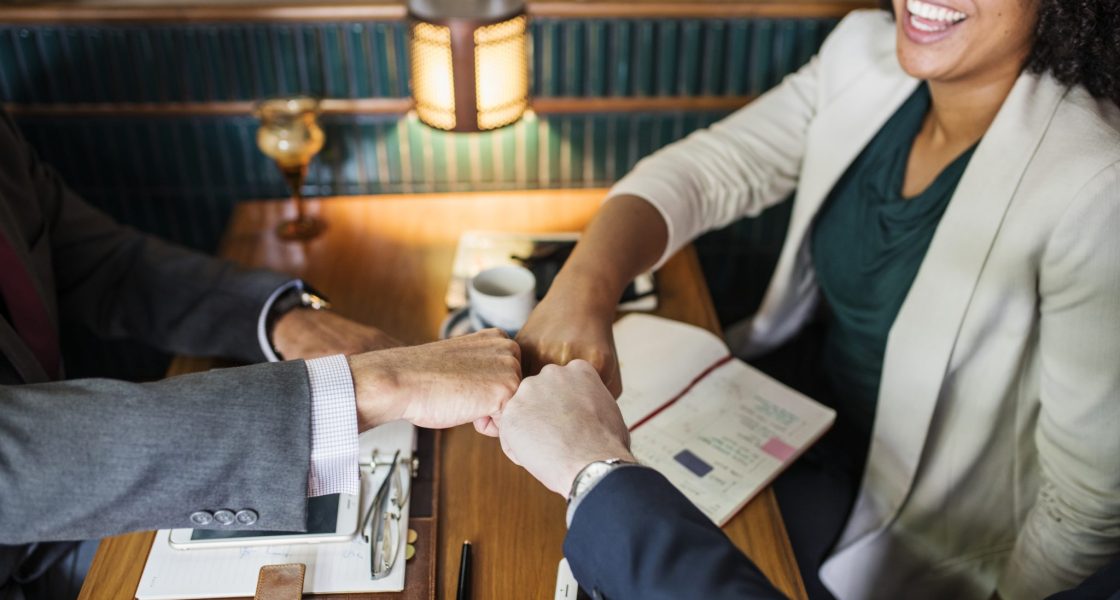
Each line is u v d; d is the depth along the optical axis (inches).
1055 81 40.0
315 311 46.6
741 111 55.6
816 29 62.4
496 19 50.8
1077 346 38.0
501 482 38.7
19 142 47.8
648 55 62.9
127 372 72.9
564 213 60.2
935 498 44.8
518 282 45.5
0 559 38.9
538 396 33.0
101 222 50.1
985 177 40.3
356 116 64.2
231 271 47.2
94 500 31.3
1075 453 38.9
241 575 33.0
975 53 39.4
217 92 62.6
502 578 34.2
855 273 48.8
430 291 51.9
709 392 43.4
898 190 46.8
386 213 59.9
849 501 48.0
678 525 27.7
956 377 42.8
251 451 32.1
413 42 52.7
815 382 55.6
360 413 33.7
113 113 62.7
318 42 61.0
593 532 28.6
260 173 66.7
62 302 48.7
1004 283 39.7
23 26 58.8
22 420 30.9
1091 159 37.0
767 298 56.4
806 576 45.1
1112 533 39.0
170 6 59.1
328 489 34.2
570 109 64.4
